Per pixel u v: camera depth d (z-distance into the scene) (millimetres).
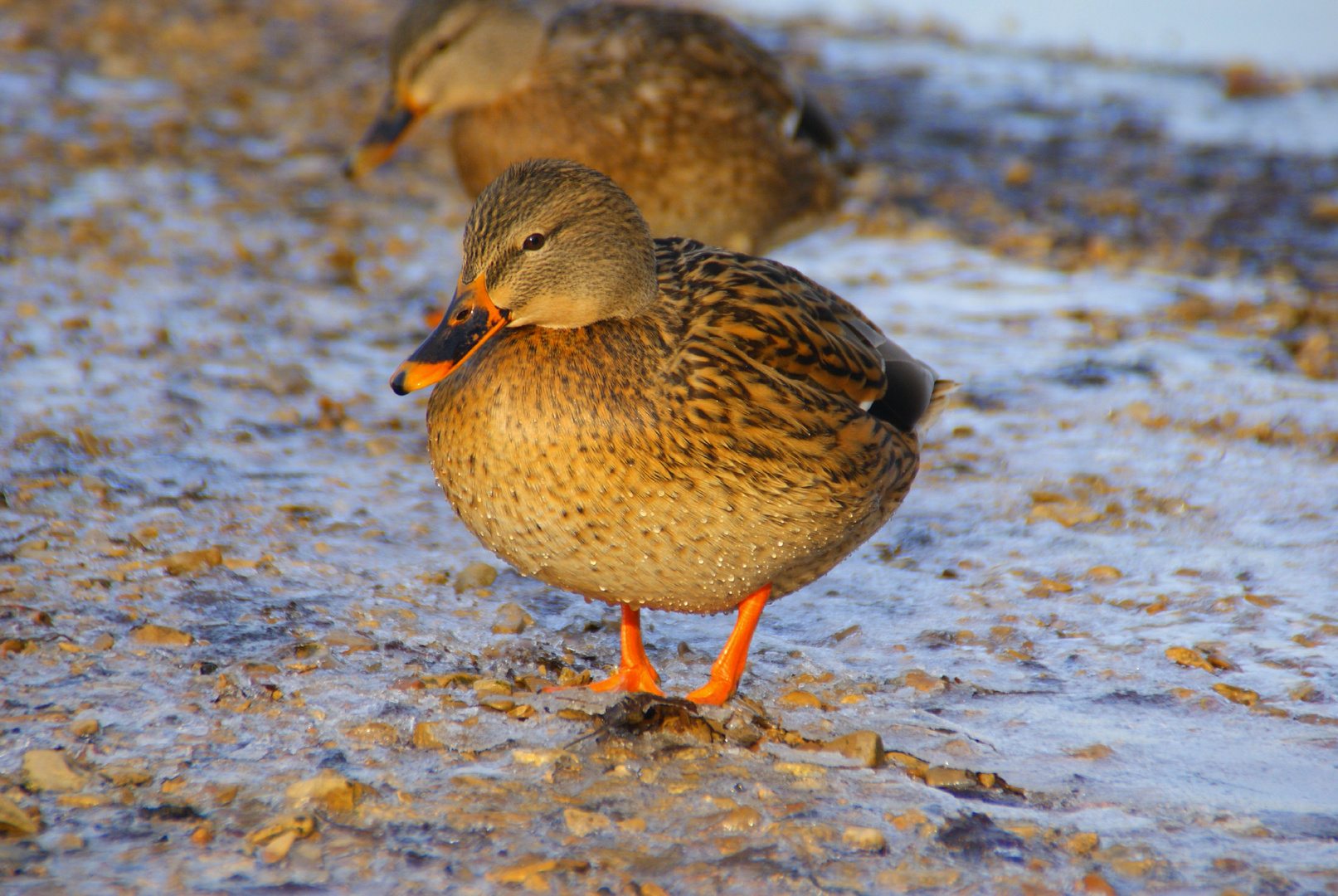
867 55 31234
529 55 13414
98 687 6793
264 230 17203
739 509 6516
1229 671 7473
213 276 15172
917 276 16672
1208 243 18500
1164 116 26484
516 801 5965
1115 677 7398
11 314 13172
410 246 17078
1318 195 21156
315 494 9727
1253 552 9164
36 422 10469
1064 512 9773
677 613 8383
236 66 26703
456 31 13297
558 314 6449
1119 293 16047
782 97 14094
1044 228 19016
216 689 6871
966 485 10398
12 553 8289
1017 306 15438
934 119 25672
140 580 8109
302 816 5637
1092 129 25375
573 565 6629
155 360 12273
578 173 6527
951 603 8406
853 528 7109
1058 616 8219
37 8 29406
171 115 22359
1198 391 12555
